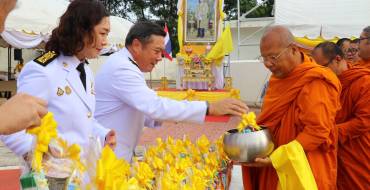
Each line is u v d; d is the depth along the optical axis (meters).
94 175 1.33
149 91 2.50
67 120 2.12
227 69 15.76
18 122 1.09
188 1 14.00
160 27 2.67
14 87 14.95
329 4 13.67
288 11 13.46
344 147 3.45
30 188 1.19
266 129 2.56
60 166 1.32
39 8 11.95
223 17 13.97
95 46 2.19
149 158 2.17
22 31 11.27
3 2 1.17
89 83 2.33
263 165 2.57
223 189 2.67
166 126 9.89
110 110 2.58
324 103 2.57
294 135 2.71
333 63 3.43
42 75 2.07
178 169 2.09
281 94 2.78
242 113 2.34
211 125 10.23
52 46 2.19
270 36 2.71
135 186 1.40
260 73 15.34
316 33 12.98
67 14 2.15
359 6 13.45
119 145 2.62
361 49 3.74
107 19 2.20
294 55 2.74
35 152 1.23
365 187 3.45
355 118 3.36
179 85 13.96
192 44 14.00
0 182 5.14
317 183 2.65
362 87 3.31
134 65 2.57
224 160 2.71
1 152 6.80
